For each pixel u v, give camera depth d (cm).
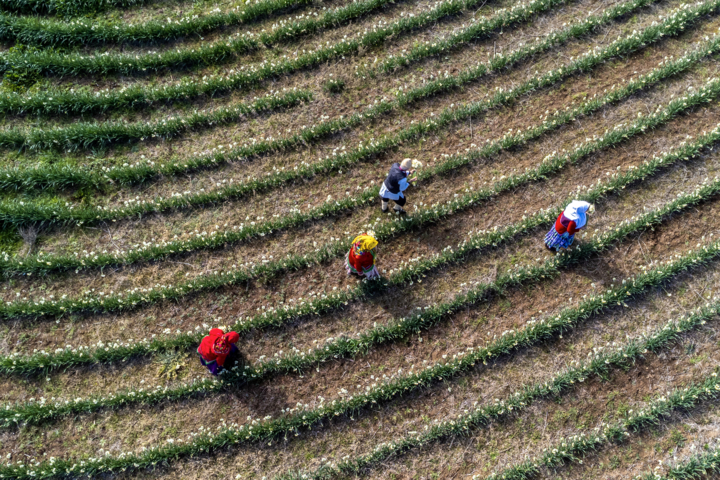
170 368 729
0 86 918
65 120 901
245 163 859
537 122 860
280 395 714
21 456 683
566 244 734
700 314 719
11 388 721
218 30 972
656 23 910
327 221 812
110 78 934
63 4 980
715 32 905
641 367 707
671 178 807
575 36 921
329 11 963
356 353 730
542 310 745
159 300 770
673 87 866
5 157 866
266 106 893
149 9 987
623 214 789
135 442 693
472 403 701
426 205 812
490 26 930
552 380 696
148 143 880
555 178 819
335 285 774
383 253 787
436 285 767
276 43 957
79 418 704
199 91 911
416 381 704
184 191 841
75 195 837
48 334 750
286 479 664
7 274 784
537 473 662
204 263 792
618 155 828
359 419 699
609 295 731
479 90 892
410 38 945
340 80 909
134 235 812
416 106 888
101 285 780
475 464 671
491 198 812
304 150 866
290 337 746
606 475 656
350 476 670
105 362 733
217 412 708
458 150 848
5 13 973
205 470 677
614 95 860
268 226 800
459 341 735
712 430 668
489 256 779
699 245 762
